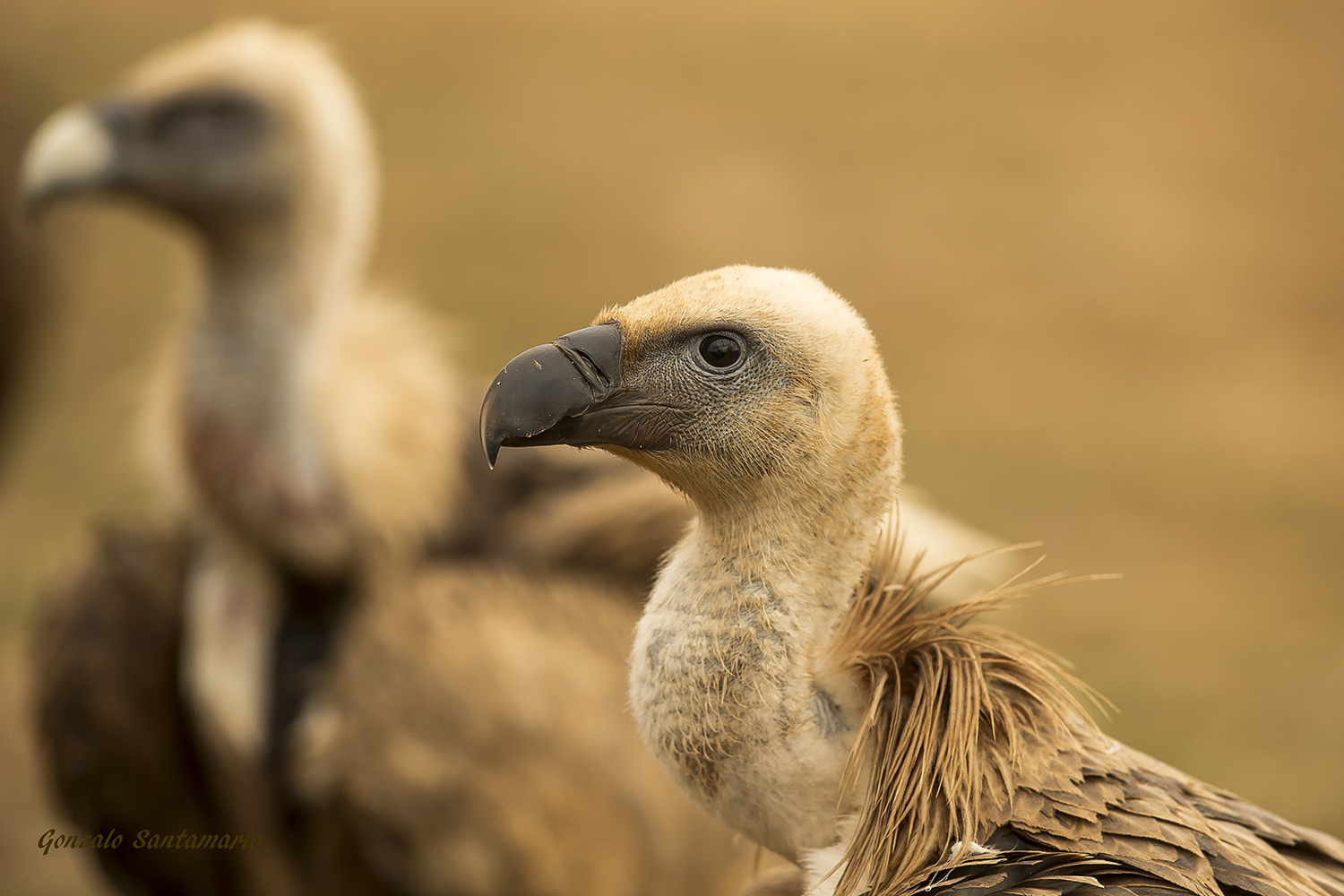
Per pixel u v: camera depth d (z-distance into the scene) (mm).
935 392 22531
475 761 9344
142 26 35062
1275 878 4891
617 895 9430
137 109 10734
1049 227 29578
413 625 9656
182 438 10625
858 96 36375
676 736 5293
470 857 9383
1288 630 16500
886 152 33000
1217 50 40875
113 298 23734
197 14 36562
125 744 10695
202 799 11062
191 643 10734
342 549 10375
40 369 15625
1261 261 28672
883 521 5574
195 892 11109
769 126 34219
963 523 18625
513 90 35844
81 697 10625
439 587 9898
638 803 9461
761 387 5363
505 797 9344
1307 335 25516
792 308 5367
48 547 17219
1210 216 30625
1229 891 4801
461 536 10758
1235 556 18156
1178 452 20938
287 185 10773
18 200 13422
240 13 37219
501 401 5441
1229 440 21406
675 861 9438
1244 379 23672
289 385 10508
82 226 21125
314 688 10281
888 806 5043
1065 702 5320
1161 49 40812
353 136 11164
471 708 9359
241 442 10445
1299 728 14578
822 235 28672
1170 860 4758
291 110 10805
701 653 5258
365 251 11414
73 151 10695
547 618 9812
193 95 10688
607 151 32438
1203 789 5461
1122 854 4777
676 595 5406
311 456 10422
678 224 28797
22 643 15625
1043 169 32531
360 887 9906
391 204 28875
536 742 9375
